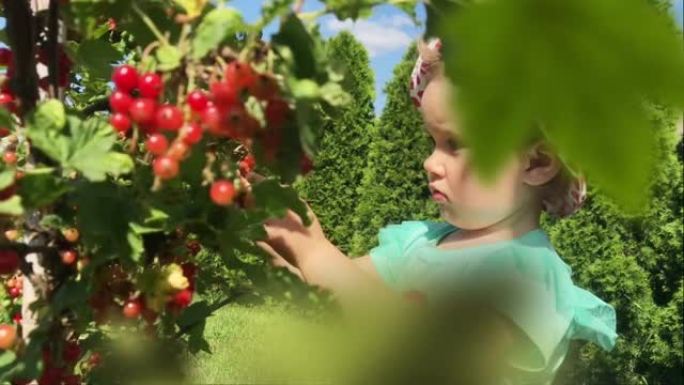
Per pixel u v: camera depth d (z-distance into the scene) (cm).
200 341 144
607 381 679
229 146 146
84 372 153
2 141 147
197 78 108
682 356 767
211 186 114
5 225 138
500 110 19
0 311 174
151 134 110
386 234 231
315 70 95
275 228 181
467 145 19
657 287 789
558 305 194
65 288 123
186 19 110
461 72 20
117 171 110
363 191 1022
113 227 113
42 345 125
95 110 160
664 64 19
